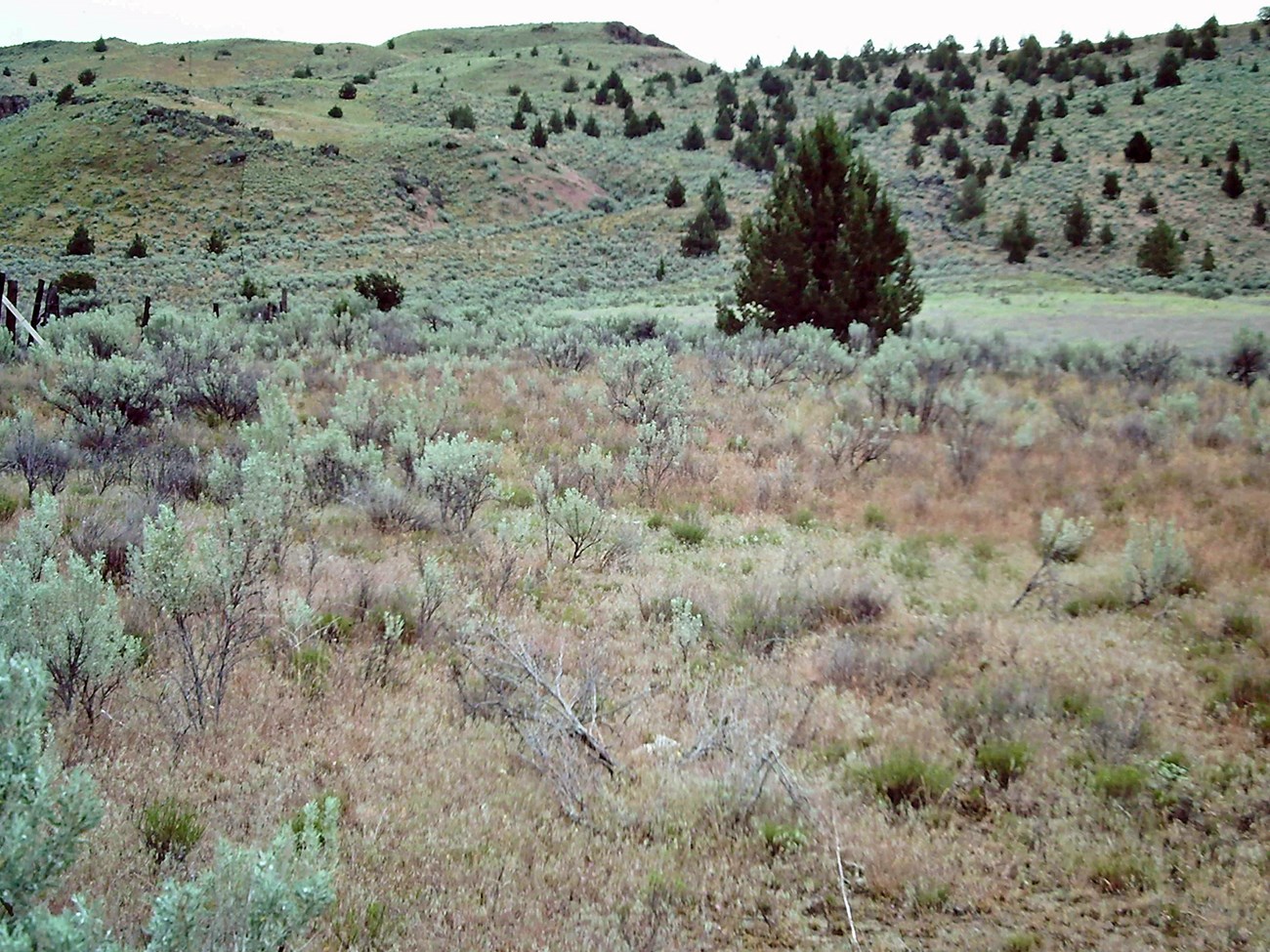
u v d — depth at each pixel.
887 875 4.61
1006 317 41.16
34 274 55.50
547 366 23.50
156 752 5.09
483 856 4.51
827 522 11.55
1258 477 12.84
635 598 8.59
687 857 4.70
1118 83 125.12
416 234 77.00
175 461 11.40
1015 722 6.19
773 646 7.66
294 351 24.25
